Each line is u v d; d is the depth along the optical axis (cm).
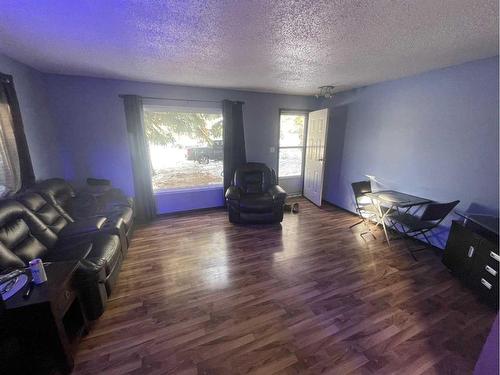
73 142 323
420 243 296
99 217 247
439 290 210
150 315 182
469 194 244
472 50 204
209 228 347
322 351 152
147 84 344
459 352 152
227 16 149
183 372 140
